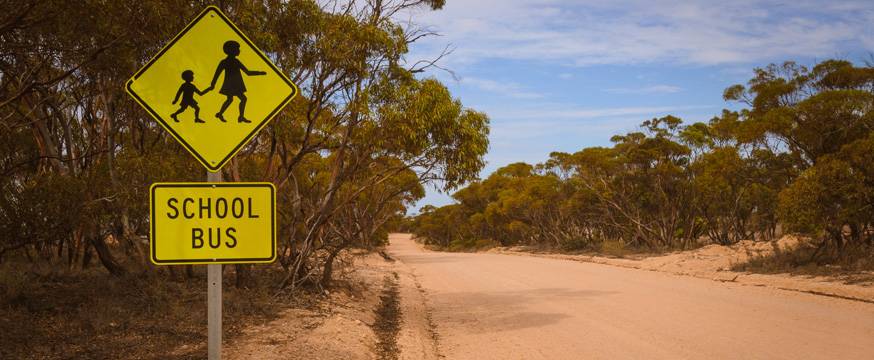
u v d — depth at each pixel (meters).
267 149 15.10
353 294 14.16
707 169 29.78
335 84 12.29
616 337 9.23
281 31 11.38
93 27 8.11
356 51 11.97
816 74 24.69
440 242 77.56
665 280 18.48
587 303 13.40
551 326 10.44
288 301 11.33
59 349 6.72
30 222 9.59
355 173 13.84
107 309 8.59
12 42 8.15
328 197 12.90
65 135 11.91
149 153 11.25
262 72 3.73
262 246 3.53
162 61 3.65
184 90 3.66
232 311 9.72
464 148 12.08
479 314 12.23
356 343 8.28
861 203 17.09
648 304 12.95
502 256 40.78
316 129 13.49
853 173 17.16
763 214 32.78
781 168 25.72
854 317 10.70
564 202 43.56
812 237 20.05
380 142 12.12
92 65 8.81
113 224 12.27
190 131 3.65
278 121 11.74
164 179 10.64
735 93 28.52
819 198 17.50
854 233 18.73
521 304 13.57
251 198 3.53
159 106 3.63
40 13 7.77
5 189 9.85
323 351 7.42
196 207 3.49
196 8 9.70
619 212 40.94
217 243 3.50
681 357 7.78
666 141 34.34
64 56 8.76
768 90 24.97
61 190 9.78
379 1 12.66
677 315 11.30
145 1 8.36
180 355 6.76
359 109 11.92
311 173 17.39
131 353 6.73
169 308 9.27
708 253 25.86
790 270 17.92
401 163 13.92
